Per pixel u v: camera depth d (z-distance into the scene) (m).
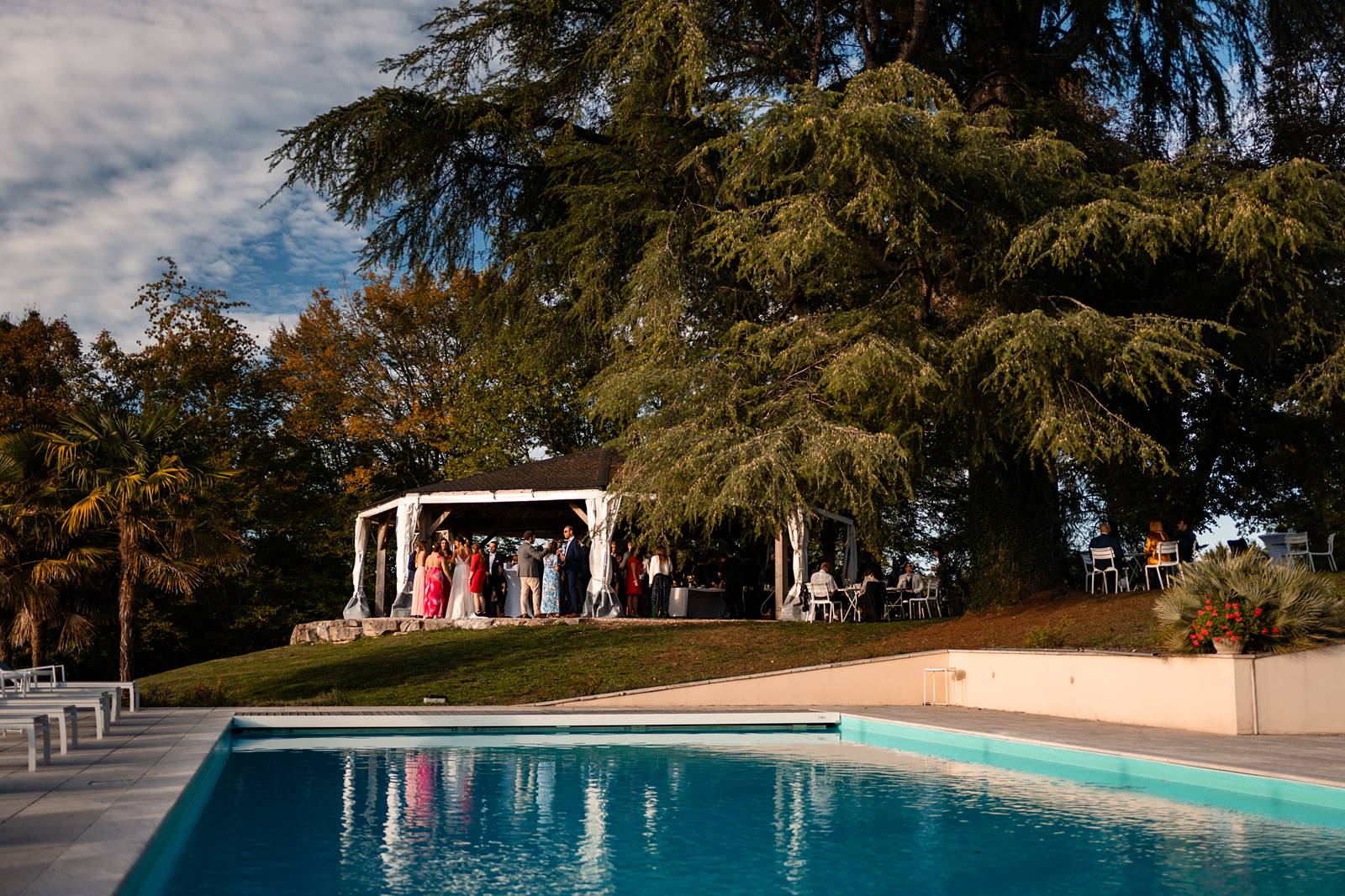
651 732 14.77
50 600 17.02
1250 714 12.27
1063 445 15.45
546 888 6.23
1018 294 17.48
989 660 16.53
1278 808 8.65
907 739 13.49
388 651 21.59
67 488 17.00
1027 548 20.23
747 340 17.78
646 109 19.30
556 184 22.02
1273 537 18.95
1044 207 17.05
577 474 25.17
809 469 15.68
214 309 39.91
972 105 21.17
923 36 19.77
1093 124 20.64
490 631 22.42
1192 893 6.06
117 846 5.87
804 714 15.19
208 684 19.12
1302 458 21.95
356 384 42.12
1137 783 10.09
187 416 38.09
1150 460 16.00
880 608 25.30
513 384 36.66
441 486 26.11
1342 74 22.02
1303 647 12.71
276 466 41.28
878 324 16.53
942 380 15.84
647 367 17.98
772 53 20.47
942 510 32.03
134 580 16.67
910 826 8.09
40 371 37.72
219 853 7.04
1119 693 13.91
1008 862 6.90
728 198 17.80
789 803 9.11
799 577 24.25
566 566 23.75
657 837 7.68
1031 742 11.48
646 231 20.11
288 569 41.88
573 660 19.44
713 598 25.05
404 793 9.58
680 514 17.39
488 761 11.88
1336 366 17.66
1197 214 16.19
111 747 10.79
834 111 15.73
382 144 20.30
